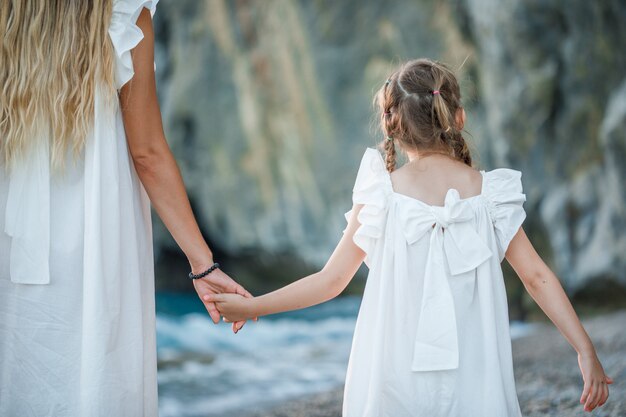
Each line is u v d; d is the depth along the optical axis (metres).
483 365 2.50
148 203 2.68
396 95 2.81
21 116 2.39
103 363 2.39
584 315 8.80
